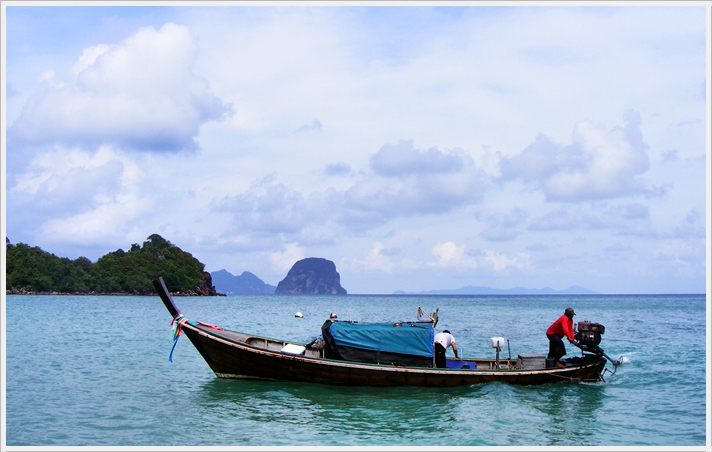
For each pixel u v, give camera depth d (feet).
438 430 48.62
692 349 103.24
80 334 126.21
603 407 56.65
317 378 63.10
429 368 62.28
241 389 62.90
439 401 57.82
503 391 62.18
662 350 101.81
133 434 47.16
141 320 179.22
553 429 49.24
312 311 299.38
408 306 402.72
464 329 155.74
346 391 61.36
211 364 66.03
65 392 61.72
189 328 64.34
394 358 64.13
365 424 50.16
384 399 58.44
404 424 50.26
